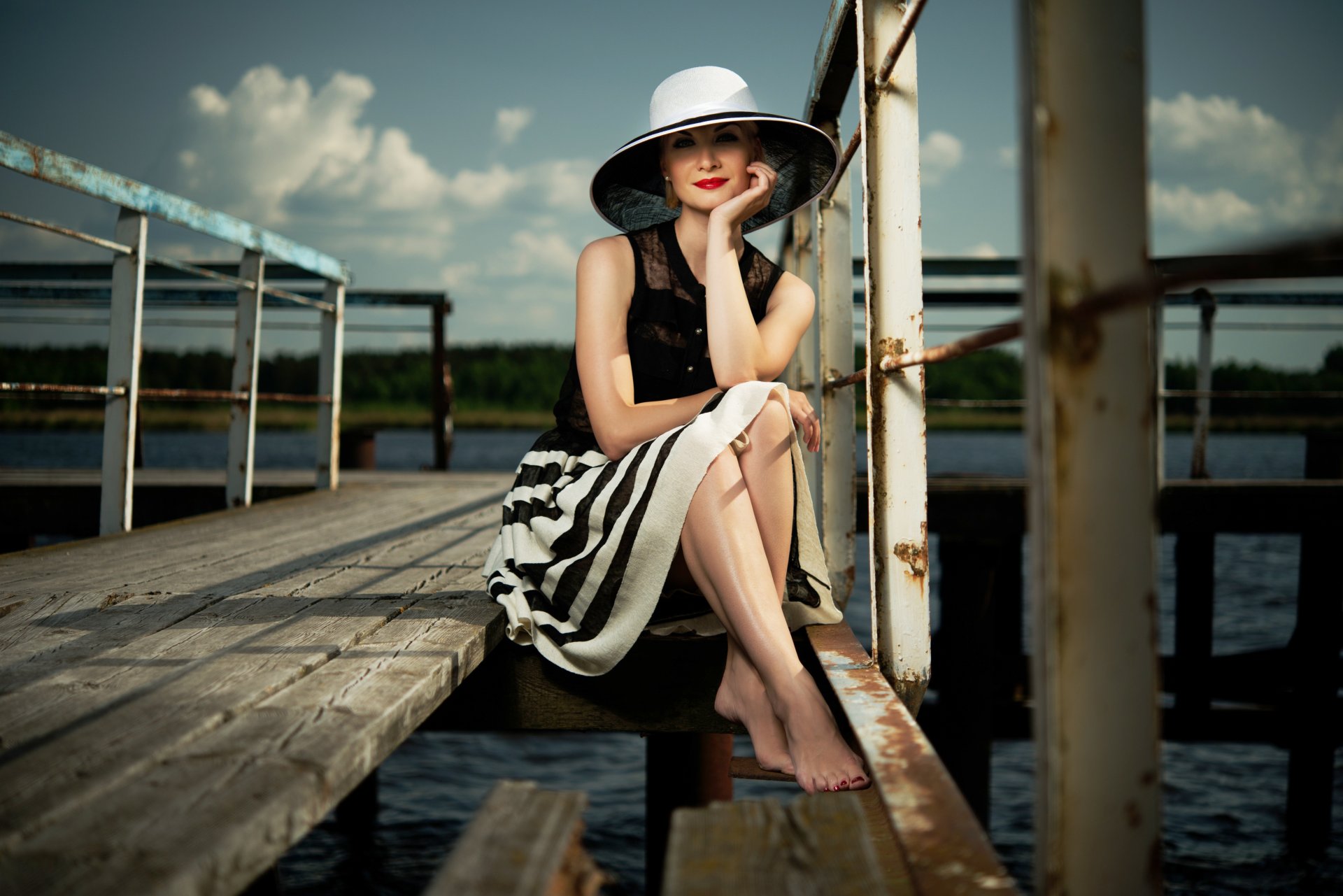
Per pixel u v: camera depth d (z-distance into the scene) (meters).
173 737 1.13
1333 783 5.51
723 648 1.94
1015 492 4.88
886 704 1.45
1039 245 0.72
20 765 1.03
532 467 2.07
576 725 1.94
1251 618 10.17
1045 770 0.73
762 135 2.25
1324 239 0.49
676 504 1.65
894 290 1.71
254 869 0.90
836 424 2.66
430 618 1.93
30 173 2.94
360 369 104.06
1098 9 0.73
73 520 5.46
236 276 6.55
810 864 0.89
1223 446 60.97
